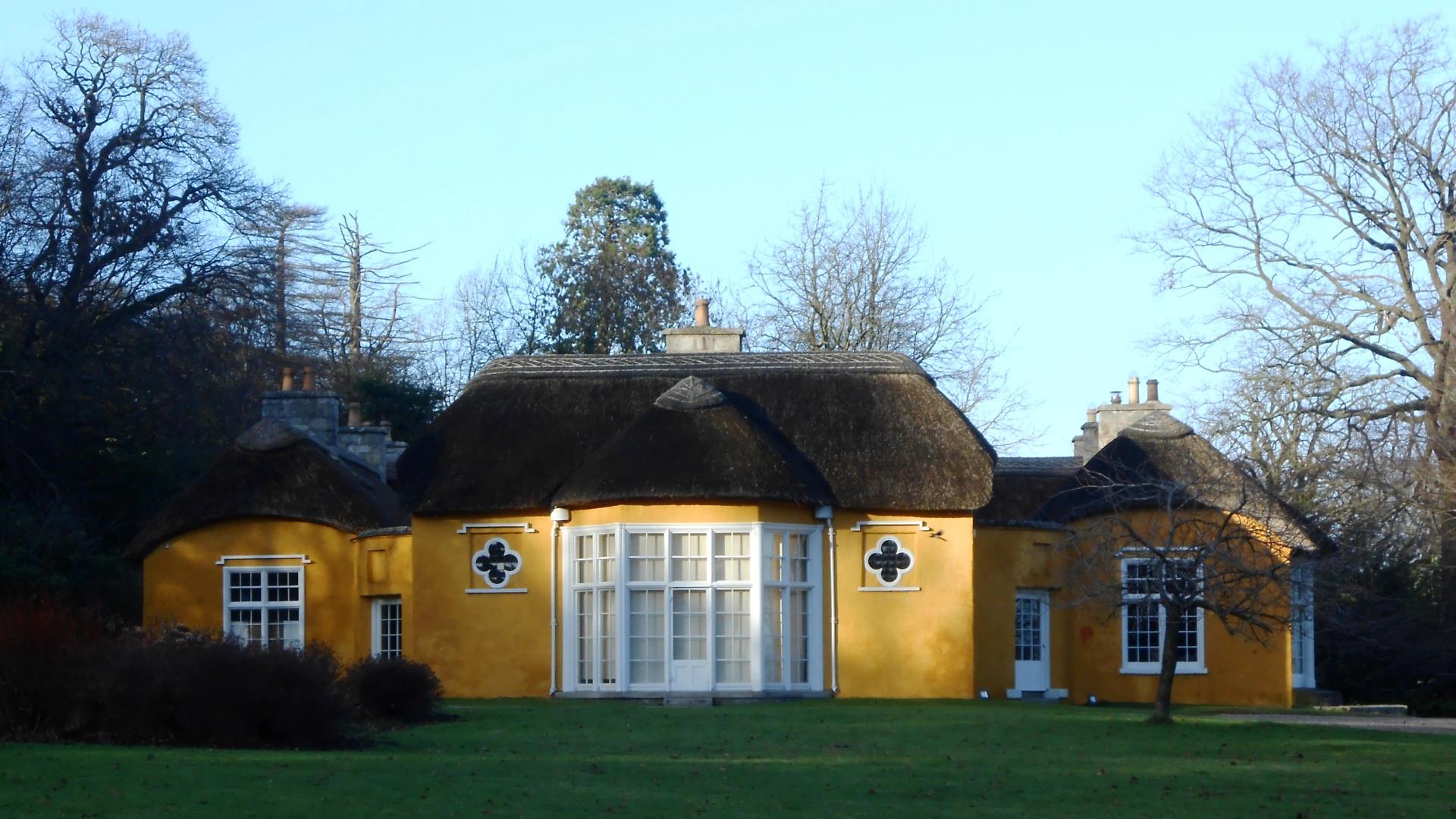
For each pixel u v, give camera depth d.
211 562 33.69
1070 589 32.19
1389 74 42.03
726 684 29.28
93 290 43.91
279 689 20.12
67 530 37.28
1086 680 33.38
